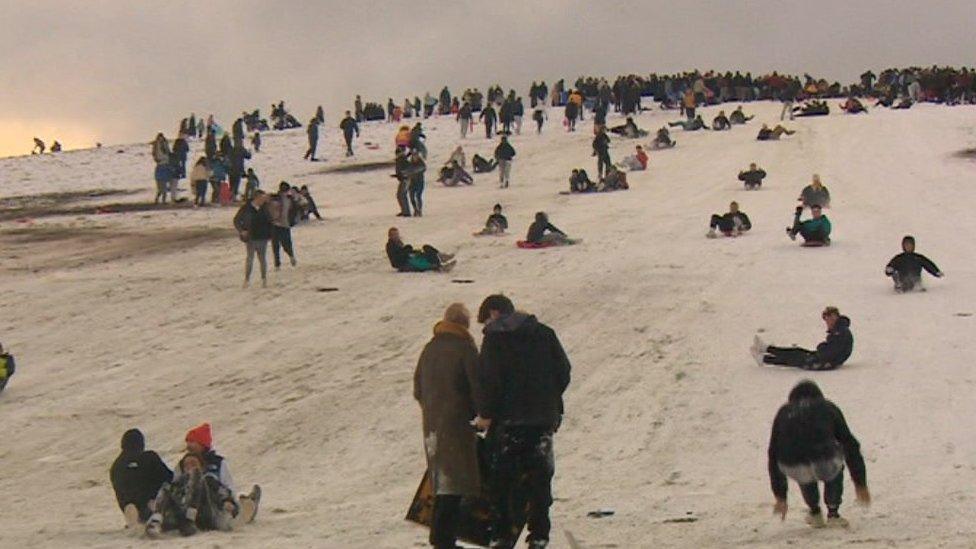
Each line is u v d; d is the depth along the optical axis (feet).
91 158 268.00
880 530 52.29
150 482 59.31
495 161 236.02
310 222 179.63
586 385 90.99
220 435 82.53
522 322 44.70
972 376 86.79
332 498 67.51
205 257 151.94
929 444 71.77
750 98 345.92
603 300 119.65
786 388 86.89
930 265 117.39
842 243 145.79
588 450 76.18
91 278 139.33
